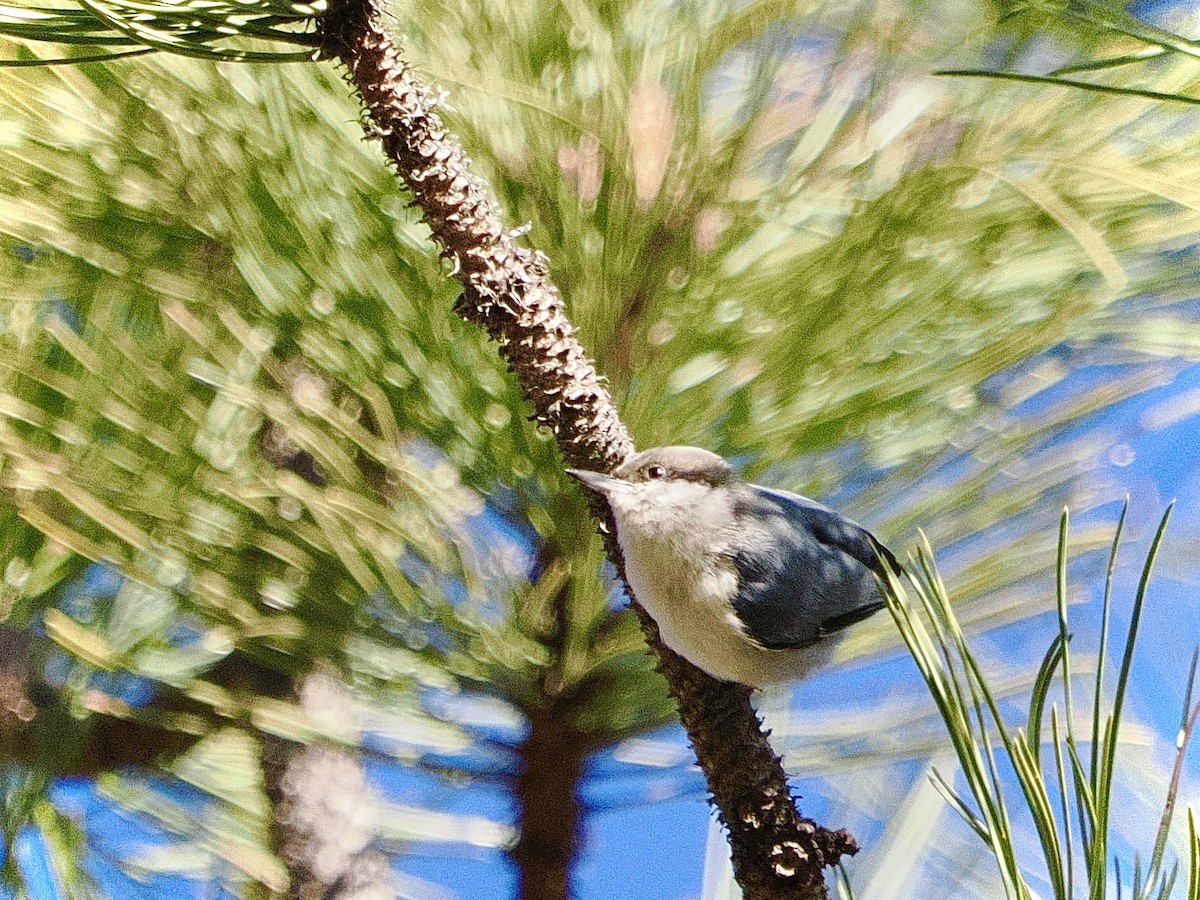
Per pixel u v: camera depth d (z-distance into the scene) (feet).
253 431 16.14
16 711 17.69
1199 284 15.71
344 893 18.37
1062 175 15.05
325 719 16.92
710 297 15.96
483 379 15.98
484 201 14.92
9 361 15.85
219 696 16.80
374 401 15.65
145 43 12.25
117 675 17.44
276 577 16.33
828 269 15.83
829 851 15.07
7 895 17.42
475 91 15.99
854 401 15.88
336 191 15.81
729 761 15.55
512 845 18.60
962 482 16.42
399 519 15.90
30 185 15.69
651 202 15.94
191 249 16.20
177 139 15.51
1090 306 15.48
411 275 16.17
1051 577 16.69
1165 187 12.85
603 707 17.34
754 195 16.02
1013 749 10.12
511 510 16.76
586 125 15.69
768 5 16.02
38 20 12.27
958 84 15.33
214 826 18.62
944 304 15.84
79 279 16.20
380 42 13.94
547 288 15.28
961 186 15.56
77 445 15.69
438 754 17.54
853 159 15.81
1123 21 10.62
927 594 11.18
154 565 15.88
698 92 15.99
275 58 13.43
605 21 16.14
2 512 16.49
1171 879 9.53
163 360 16.28
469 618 16.28
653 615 16.67
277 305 15.61
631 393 16.19
